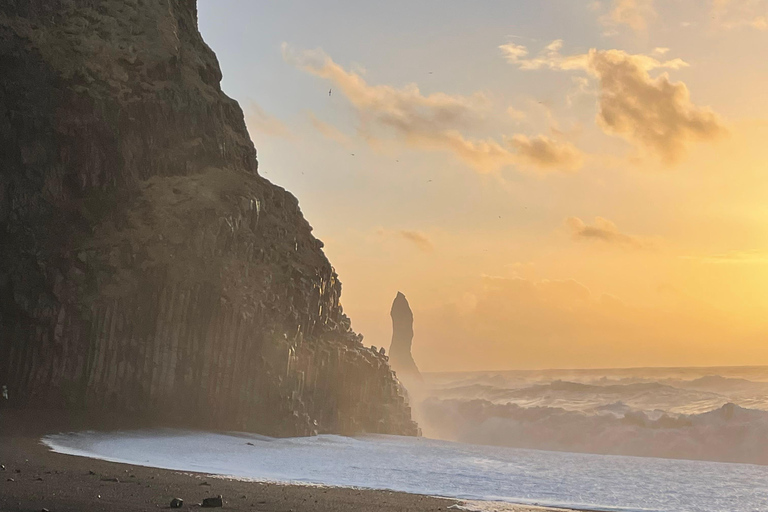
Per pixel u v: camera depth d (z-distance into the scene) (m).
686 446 64.38
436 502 30.97
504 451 53.94
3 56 60.56
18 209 57.41
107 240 58.72
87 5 68.00
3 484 27.55
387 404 70.56
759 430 62.38
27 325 55.19
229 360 57.59
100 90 62.84
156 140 65.00
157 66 66.62
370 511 27.58
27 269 55.91
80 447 43.03
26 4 64.81
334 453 49.47
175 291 57.69
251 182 67.62
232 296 58.47
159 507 24.81
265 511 25.70
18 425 48.53
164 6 71.12
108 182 61.38
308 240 71.19
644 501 35.06
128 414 55.59
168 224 59.94
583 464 47.38
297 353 61.56
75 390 55.22
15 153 58.75
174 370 57.00
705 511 32.97
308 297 65.12
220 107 71.06
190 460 41.81
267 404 57.53
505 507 30.78
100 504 24.58
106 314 56.28
